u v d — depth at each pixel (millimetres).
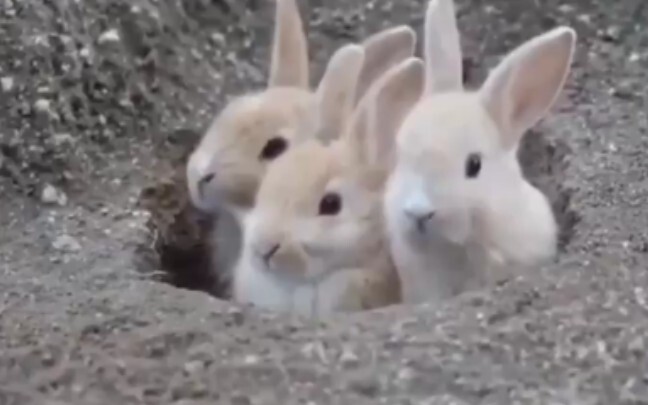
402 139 1894
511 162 1916
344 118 1952
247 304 1846
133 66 2061
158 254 1948
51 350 1778
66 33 2018
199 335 1785
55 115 1989
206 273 2014
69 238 1909
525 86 1914
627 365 1764
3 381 1759
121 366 1765
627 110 2049
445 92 1935
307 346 1774
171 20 2102
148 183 1992
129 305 1818
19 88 1985
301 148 1942
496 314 1801
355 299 1918
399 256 1908
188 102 2074
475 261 1899
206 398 1743
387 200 1900
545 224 1923
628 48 2109
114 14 2064
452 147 1881
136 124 2037
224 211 1986
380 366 1759
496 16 2143
